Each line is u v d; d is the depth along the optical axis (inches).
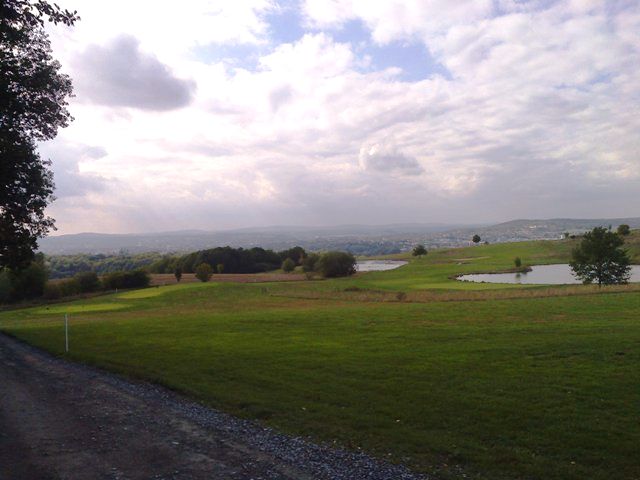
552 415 416.2
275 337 912.3
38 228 1052.5
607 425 387.5
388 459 341.7
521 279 3014.3
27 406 507.5
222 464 330.6
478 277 3235.7
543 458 335.6
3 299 2965.1
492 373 564.1
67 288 3181.6
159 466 327.6
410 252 7751.0
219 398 520.1
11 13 669.3
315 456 347.3
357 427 414.0
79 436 398.3
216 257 4845.0
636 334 729.6
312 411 463.5
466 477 309.4
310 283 3198.8
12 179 877.8
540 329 834.2
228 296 2461.9
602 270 2042.3
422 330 903.7
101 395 555.5
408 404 469.7
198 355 771.4
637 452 337.7
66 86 957.2
